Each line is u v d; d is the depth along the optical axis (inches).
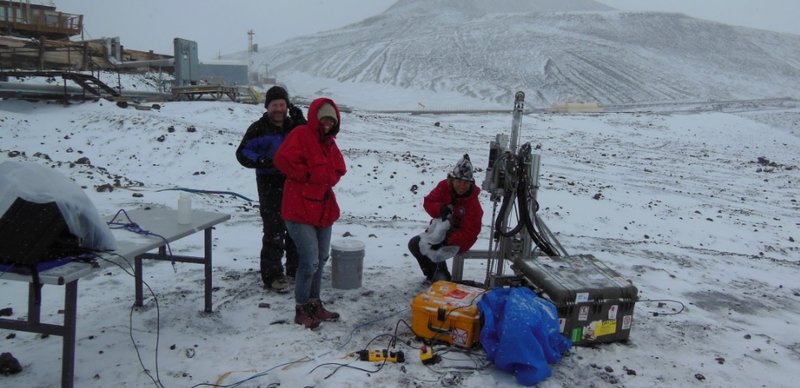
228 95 962.1
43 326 109.0
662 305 200.4
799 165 844.0
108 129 645.9
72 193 109.0
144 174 522.3
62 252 107.2
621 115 1298.0
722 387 138.1
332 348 145.3
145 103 843.4
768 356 159.8
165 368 132.3
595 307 151.7
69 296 107.9
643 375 140.6
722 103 1993.1
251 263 223.8
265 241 185.6
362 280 204.2
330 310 171.9
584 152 857.5
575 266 168.1
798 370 151.8
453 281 197.2
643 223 440.8
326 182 151.4
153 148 583.5
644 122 1200.8
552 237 181.2
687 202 543.8
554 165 709.3
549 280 154.1
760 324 190.2
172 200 358.6
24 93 756.0
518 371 131.9
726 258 301.7
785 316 201.9
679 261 277.6
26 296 179.9
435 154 695.1
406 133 886.4
